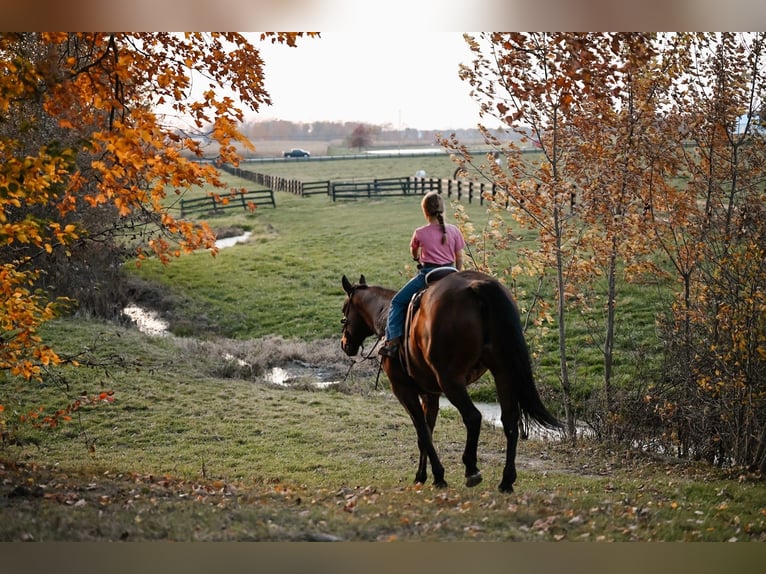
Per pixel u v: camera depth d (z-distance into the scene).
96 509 6.50
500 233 14.07
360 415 15.28
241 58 8.85
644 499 8.12
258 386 17.64
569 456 12.20
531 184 13.51
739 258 10.53
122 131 7.16
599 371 18.14
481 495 7.47
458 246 8.21
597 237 13.56
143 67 8.46
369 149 159.88
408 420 15.04
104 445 13.07
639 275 13.39
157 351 19.36
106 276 26.05
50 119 16.64
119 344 19.34
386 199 54.53
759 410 10.66
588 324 14.59
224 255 35.69
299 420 14.83
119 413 14.80
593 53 9.22
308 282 29.98
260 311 26.42
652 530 6.30
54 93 7.25
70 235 8.36
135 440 13.39
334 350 21.55
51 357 9.05
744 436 10.84
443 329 7.19
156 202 8.21
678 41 12.11
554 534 5.95
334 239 39.06
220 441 13.41
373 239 38.31
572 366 18.72
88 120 8.12
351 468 11.45
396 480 10.26
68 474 8.80
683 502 8.04
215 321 25.25
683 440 11.98
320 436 13.68
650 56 9.17
